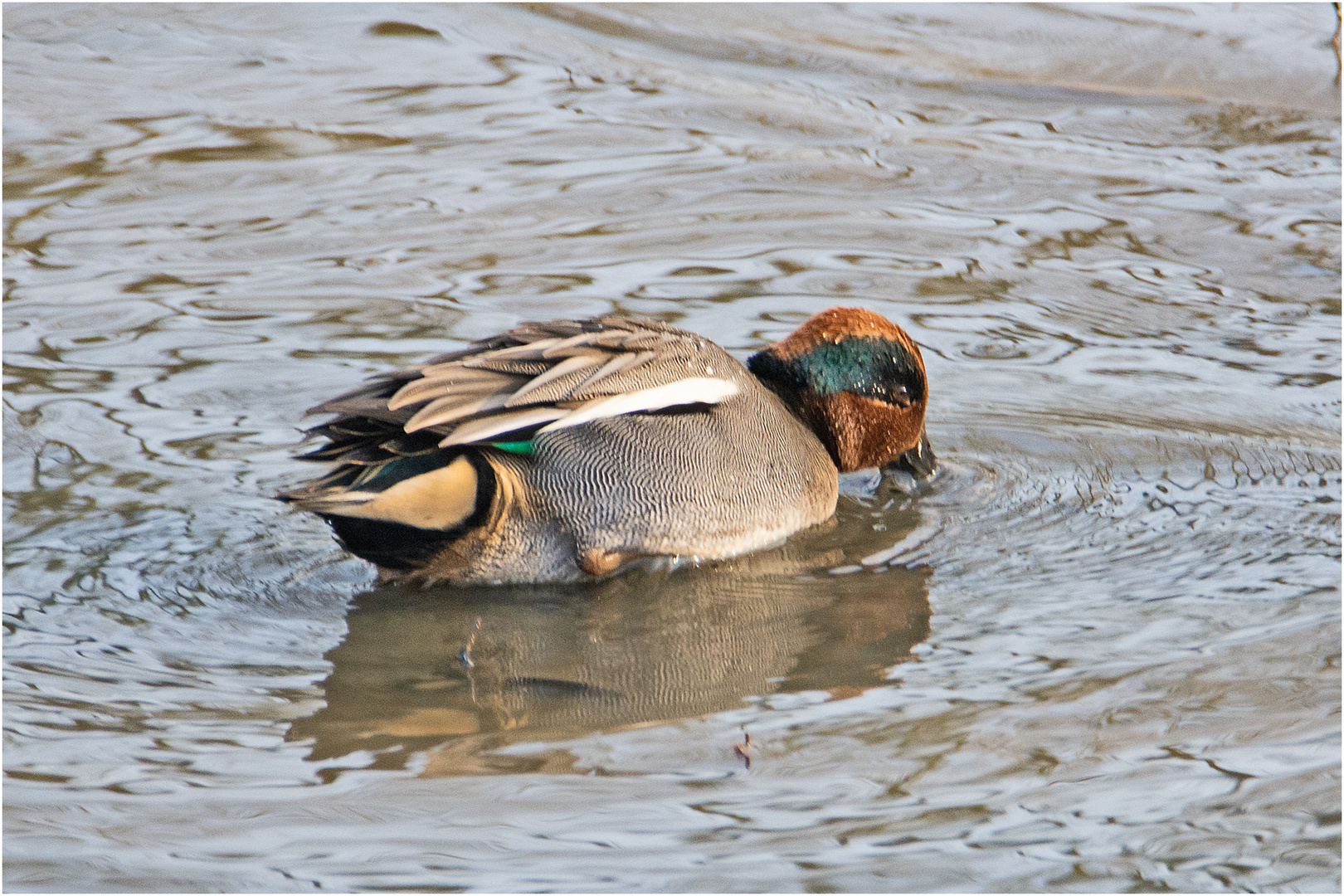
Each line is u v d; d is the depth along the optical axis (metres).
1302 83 18.23
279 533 10.51
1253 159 16.89
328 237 15.18
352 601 9.71
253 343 13.28
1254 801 7.35
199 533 10.41
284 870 6.84
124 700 8.34
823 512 11.10
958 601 9.75
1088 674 8.65
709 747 7.91
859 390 11.57
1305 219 15.68
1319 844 7.04
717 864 6.89
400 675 8.75
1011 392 12.96
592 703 8.44
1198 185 16.34
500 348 10.24
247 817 7.24
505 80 18.55
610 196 16.11
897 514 11.26
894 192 16.25
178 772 7.62
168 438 11.73
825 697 8.49
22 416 11.96
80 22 19.73
